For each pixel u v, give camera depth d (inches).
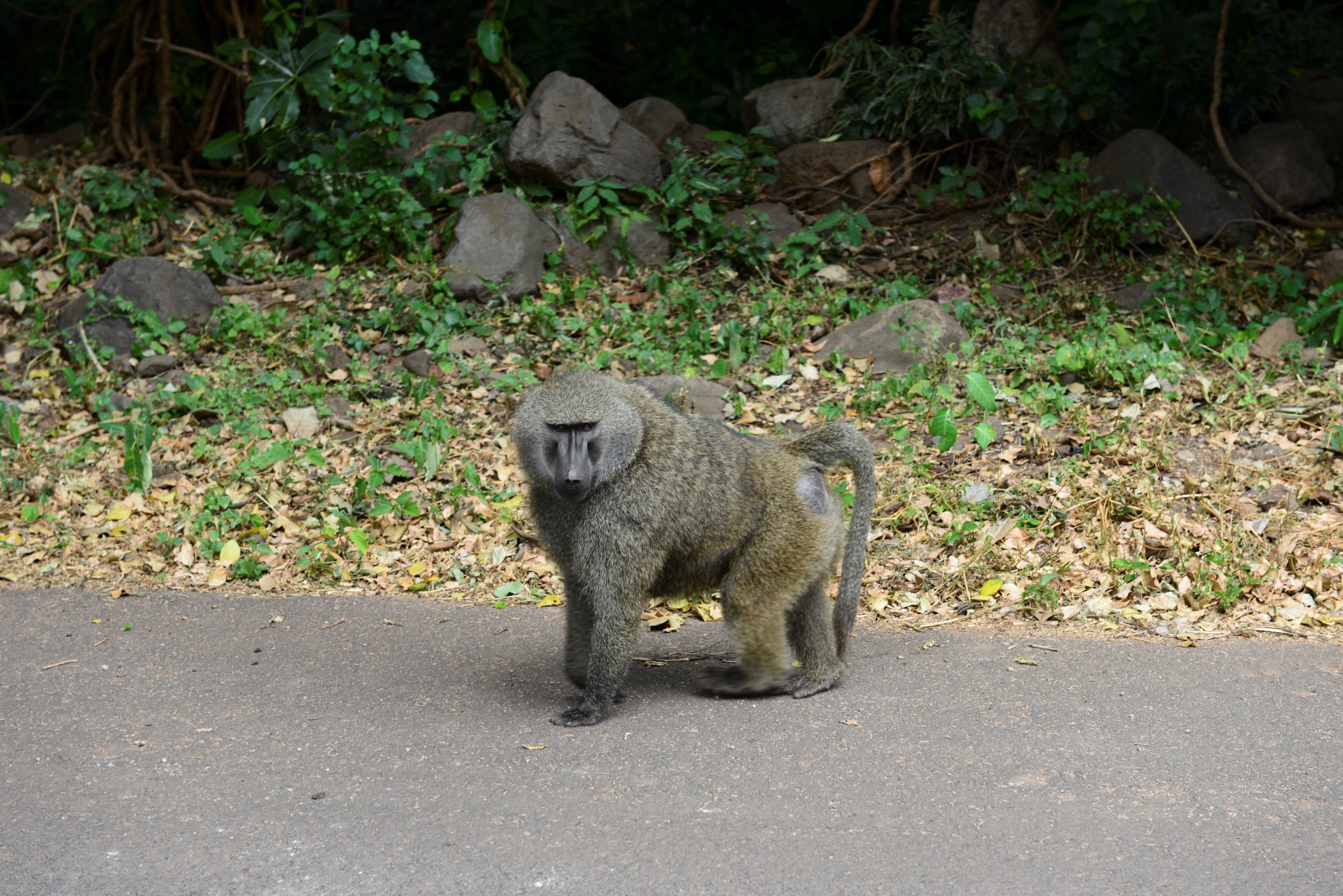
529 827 149.4
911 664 200.5
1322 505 252.4
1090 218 407.8
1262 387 310.3
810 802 153.9
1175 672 191.0
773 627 186.1
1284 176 429.7
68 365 364.8
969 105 429.7
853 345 348.5
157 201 447.8
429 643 218.8
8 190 443.5
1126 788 155.1
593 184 410.3
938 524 257.4
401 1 584.4
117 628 228.8
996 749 167.5
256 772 168.2
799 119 462.6
